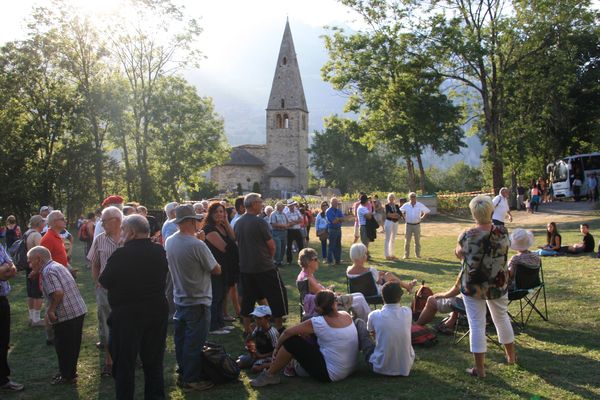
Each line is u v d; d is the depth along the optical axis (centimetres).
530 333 762
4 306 641
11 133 3975
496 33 3098
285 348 620
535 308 821
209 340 823
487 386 578
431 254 1716
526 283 779
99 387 648
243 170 8812
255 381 620
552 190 4006
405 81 3406
